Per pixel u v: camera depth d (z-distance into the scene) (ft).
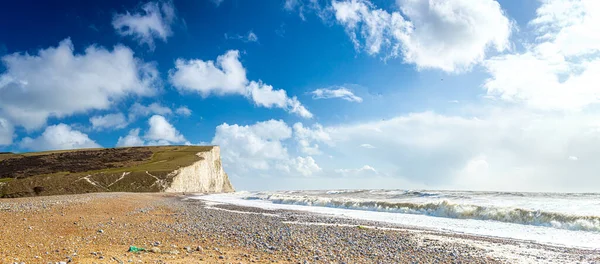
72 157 429.38
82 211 76.43
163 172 328.70
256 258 37.06
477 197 132.46
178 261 33.27
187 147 511.81
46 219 60.44
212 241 46.37
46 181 295.69
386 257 40.96
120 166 377.91
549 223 72.64
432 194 157.48
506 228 69.77
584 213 76.59
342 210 109.91
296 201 146.92
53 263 29.48
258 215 88.63
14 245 37.11
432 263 39.04
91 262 30.50
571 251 46.80
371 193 191.93
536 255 44.11
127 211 83.25
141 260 32.55
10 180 318.24
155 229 55.62
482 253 44.93
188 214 84.28
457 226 72.38
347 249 44.80
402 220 82.48
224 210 103.60
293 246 44.80
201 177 392.47
